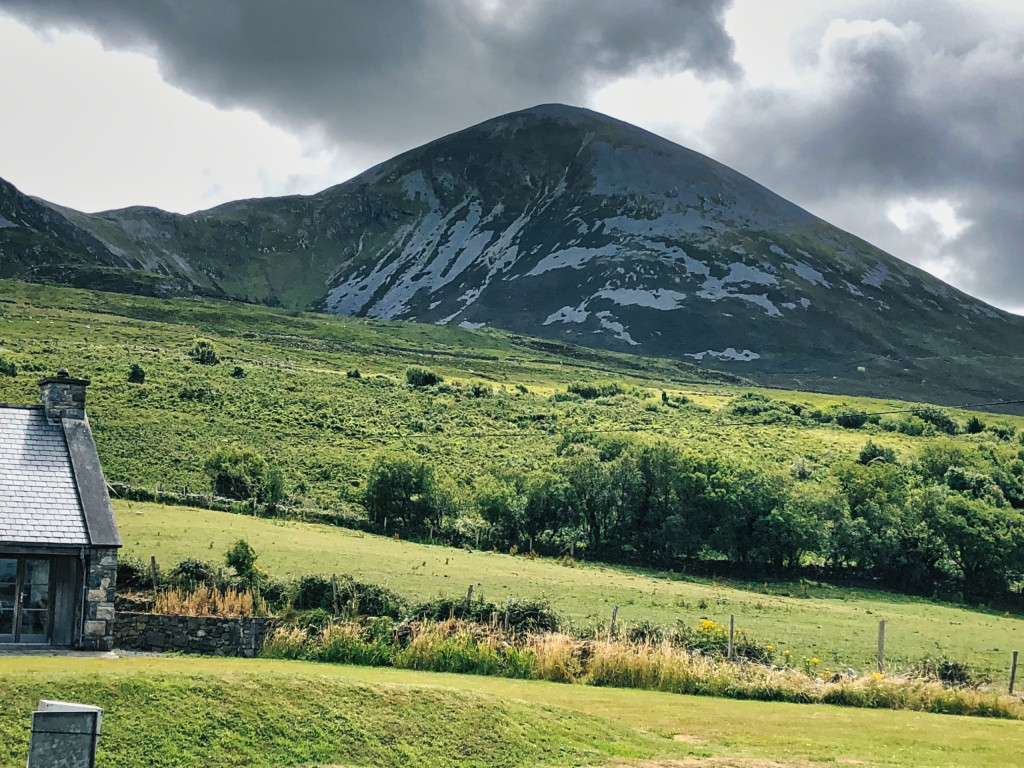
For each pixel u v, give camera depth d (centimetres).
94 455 2995
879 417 15912
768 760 2059
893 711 2880
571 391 17300
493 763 1903
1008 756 2239
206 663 2538
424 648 3028
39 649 2622
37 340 15025
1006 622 6925
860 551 8338
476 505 8450
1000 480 11219
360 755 1833
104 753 1652
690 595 6272
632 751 2053
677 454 8794
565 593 5559
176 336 18175
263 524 6506
